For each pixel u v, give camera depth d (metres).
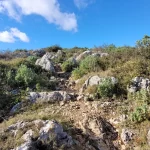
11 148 6.78
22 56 23.72
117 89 11.66
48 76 16.03
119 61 15.14
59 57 21.08
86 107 10.39
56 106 10.52
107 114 9.85
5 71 14.59
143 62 13.60
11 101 11.24
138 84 11.70
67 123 8.70
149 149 7.51
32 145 6.72
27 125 7.72
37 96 11.27
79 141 7.73
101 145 7.92
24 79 13.33
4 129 7.75
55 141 6.94
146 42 16.08
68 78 16.09
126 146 8.02
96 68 14.83
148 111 9.17
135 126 8.77
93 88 11.98
